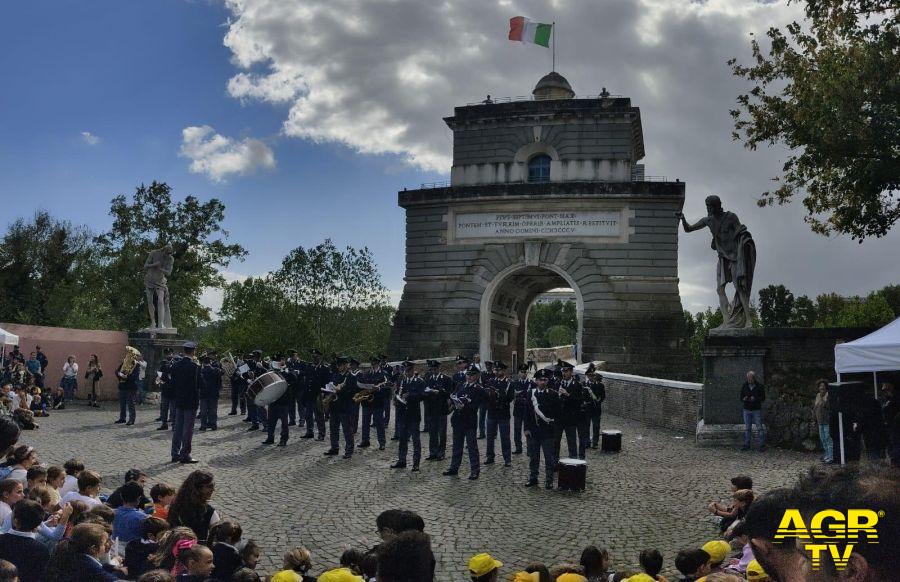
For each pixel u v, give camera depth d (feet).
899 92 69.41
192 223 190.49
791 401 75.20
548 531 42.22
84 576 21.95
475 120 173.47
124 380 84.99
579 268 159.74
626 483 56.03
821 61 76.59
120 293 188.03
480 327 163.63
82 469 37.58
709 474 59.67
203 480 30.76
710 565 25.79
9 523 27.30
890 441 51.03
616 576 25.73
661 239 158.61
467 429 58.85
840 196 85.61
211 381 83.51
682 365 154.51
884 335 56.95
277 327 179.63
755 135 84.23
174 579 20.99
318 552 37.99
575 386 61.41
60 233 203.62
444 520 44.47
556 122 169.78
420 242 170.19
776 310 259.80
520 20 183.32
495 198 163.43
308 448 71.97
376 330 185.88
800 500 6.47
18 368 95.50
